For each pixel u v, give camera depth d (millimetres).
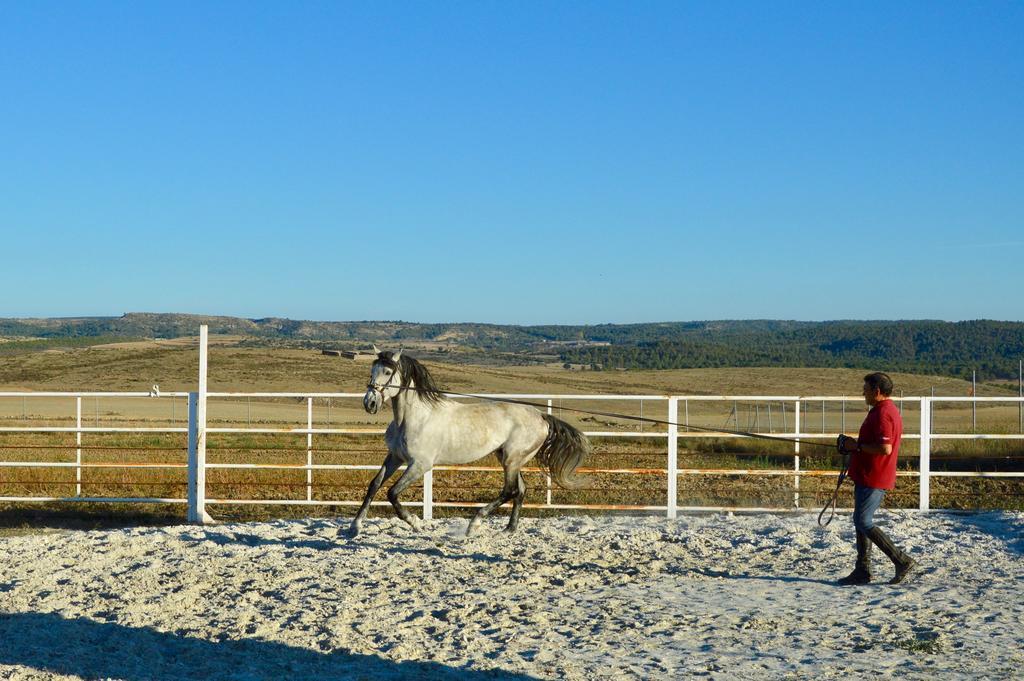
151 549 10227
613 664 6441
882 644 6918
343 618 7543
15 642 7008
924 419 12836
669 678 6156
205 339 12789
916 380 133250
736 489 15789
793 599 8203
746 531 11469
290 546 10383
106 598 8211
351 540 10727
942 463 19594
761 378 140750
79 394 13000
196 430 12773
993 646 6844
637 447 24703
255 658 6633
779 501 14430
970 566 9562
